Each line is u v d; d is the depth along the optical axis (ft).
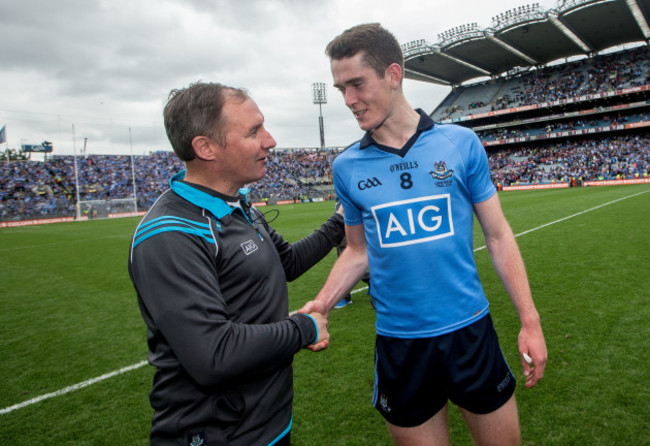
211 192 4.41
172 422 4.09
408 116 5.33
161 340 4.11
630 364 10.68
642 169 116.57
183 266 3.78
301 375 11.53
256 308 4.41
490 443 5.34
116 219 102.53
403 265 5.21
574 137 150.41
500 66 157.17
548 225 37.29
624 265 20.65
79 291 23.98
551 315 14.52
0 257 40.04
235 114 4.28
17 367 13.38
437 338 5.17
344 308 17.33
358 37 4.85
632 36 126.72
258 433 4.28
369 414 9.46
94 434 9.34
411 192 5.15
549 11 106.52
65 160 139.95
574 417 8.69
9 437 9.35
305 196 152.15
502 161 156.25
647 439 7.90
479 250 27.63
